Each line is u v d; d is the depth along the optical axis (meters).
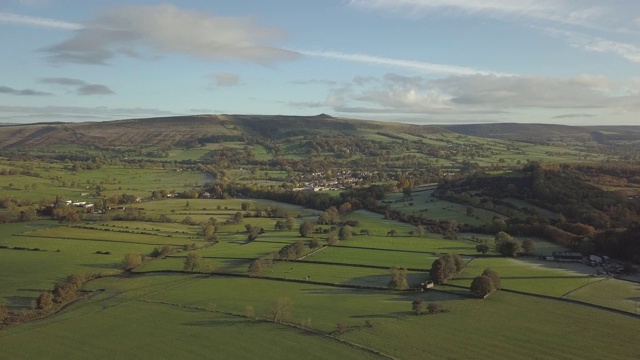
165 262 133.62
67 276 117.62
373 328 85.06
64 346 80.19
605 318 88.75
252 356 75.38
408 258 133.38
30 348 79.50
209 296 104.50
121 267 129.12
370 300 100.50
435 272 110.12
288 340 80.94
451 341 79.50
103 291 110.62
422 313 92.12
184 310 96.25
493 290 103.81
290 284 112.25
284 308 90.44
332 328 85.50
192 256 123.81
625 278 113.31
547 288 105.75
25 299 104.44
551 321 87.50
